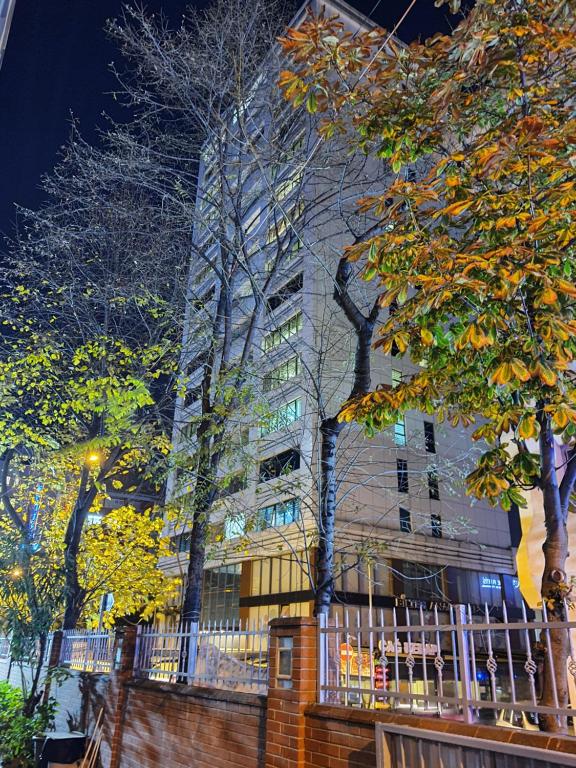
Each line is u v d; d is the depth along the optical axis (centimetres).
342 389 1761
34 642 1382
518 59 670
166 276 1475
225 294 1355
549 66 682
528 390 558
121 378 1457
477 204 556
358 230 1229
